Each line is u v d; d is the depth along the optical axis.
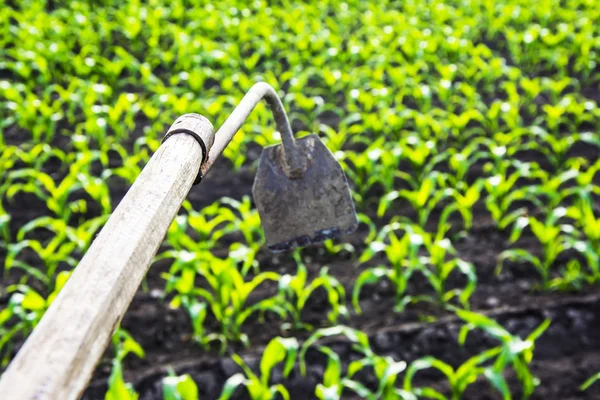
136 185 0.82
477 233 4.81
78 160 5.12
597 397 3.36
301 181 1.68
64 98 6.38
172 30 8.39
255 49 8.75
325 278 3.86
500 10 9.71
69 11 9.20
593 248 4.26
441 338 3.78
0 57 7.92
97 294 0.60
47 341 0.53
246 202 4.61
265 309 4.12
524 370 3.29
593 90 7.36
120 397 2.80
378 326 3.94
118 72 7.14
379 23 9.38
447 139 6.26
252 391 3.10
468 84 7.29
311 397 3.48
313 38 8.24
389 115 5.91
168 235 4.17
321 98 6.70
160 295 4.22
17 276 4.46
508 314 3.93
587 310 3.93
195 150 1.00
